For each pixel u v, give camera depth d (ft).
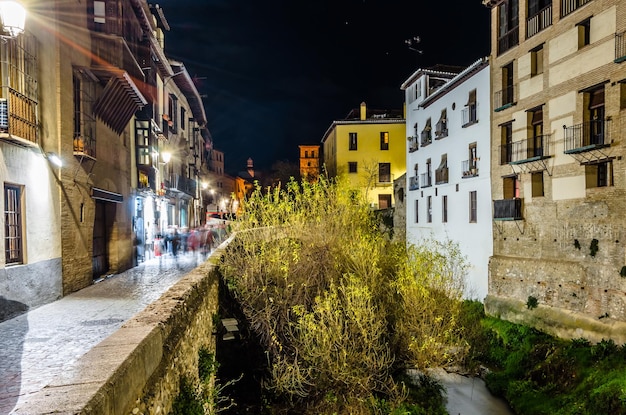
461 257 77.10
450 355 51.01
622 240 47.29
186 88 102.06
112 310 29.66
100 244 48.42
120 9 47.11
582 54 52.31
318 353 31.71
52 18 35.40
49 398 8.27
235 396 28.25
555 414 40.75
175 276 46.91
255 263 36.27
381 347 37.86
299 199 49.90
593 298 50.72
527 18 62.03
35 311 29.53
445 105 84.38
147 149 62.59
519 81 63.26
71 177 38.27
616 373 41.45
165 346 14.55
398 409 35.94
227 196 217.77
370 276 46.57
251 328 31.96
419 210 97.40
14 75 29.43
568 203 54.65
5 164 27.96
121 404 9.85
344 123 147.02
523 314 59.57
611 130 48.37
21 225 29.99
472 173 73.56
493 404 46.14
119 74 44.14
